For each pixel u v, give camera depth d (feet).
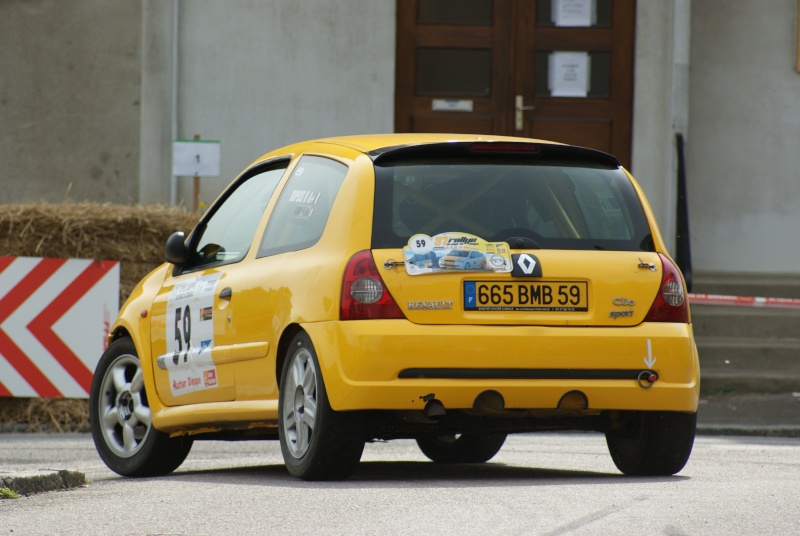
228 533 50.83
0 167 168.76
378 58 168.66
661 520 53.06
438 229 67.82
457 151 70.59
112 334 87.66
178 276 83.15
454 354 66.03
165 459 81.82
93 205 126.11
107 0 168.04
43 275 124.98
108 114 168.04
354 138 75.25
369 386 65.36
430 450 88.48
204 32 167.63
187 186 167.94
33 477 66.39
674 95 168.14
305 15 168.14
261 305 72.28
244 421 74.90
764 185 176.96
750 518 53.98
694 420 71.46
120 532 51.57
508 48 172.86
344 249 67.62
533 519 53.21
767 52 177.17
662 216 170.40
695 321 161.07
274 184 77.97
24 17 168.35
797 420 130.11
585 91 173.27
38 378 124.98
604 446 105.29
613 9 173.17
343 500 59.21
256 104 168.14
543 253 68.33
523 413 68.28
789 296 168.14
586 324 68.13
